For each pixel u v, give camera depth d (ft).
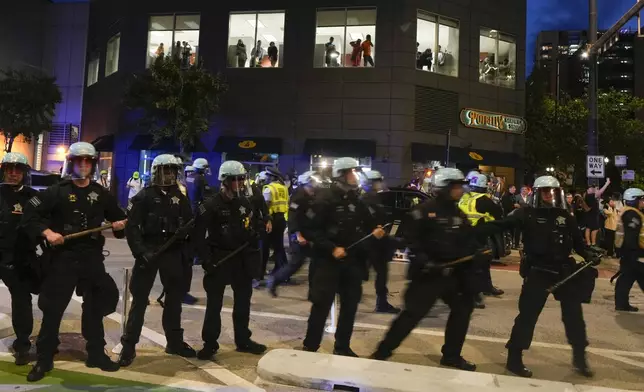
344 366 14.19
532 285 15.25
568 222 15.07
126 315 17.46
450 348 15.90
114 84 81.10
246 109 73.41
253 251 16.52
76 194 13.91
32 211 13.32
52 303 13.57
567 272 14.94
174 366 15.20
